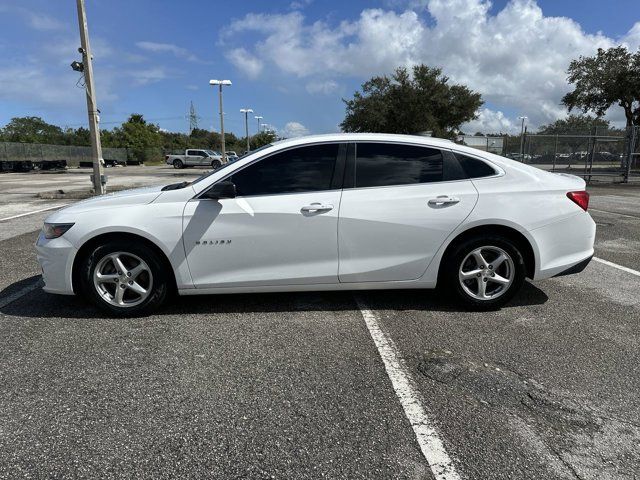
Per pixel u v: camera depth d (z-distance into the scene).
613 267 5.96
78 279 4.23
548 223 4.19
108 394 2.93
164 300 4.23
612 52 33.69
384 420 2.65
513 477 2.21
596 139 19.75
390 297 4.72
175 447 2.43
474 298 4.27
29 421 2.65
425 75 46.94
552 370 3.22
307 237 4.07
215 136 107.00
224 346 3.61
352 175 4.15
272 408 2.77
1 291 4.96
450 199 4.11
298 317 4.20
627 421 2.64
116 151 62.12
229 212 4.03
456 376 3.14
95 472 2.24
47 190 18.77
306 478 2.21
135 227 4.01
